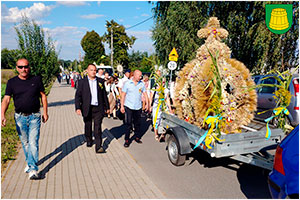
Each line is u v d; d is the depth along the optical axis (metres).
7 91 4.23
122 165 5.16
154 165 5.21
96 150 5.91
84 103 5.81
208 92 4.65
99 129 5.93
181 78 5.59
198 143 4.18
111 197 3.85
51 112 12.34
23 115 4.29
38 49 12.75
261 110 8.39
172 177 4.62
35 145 4.40
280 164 2.84
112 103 10.11
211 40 5.20
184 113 5.49
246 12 15.30
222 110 4.46
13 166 5.01
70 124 9.34
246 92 4.72
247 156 4.45
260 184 4.35
